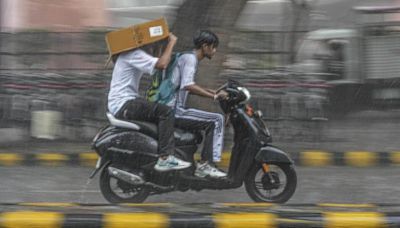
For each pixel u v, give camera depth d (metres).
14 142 14.53
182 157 8.97
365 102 17.44
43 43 15.19
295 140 14.63
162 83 9.02
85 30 15.35
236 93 9.05
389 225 6.74
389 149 13.98
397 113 17.27
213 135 9.02
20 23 21.86
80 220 6.73
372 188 11.08
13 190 10.84
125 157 8.89
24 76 15.00
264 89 14.74
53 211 7.12
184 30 13.62
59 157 13.25
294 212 7.07
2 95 14.79
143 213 7.04
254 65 15.00
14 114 14.73
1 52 15.09
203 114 9.02
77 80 14.98
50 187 11.11
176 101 9.03
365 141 14.79
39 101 14.82
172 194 10.41
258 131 9.09
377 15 19.03
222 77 14.51
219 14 13.61
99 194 10.59
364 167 13.15
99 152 9.00
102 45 15.16
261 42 15.09
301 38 15.96
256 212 7.10
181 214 6.97
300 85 14.78
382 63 17.95
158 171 8.88
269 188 9.23
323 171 12.66
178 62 9.07
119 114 8.99
